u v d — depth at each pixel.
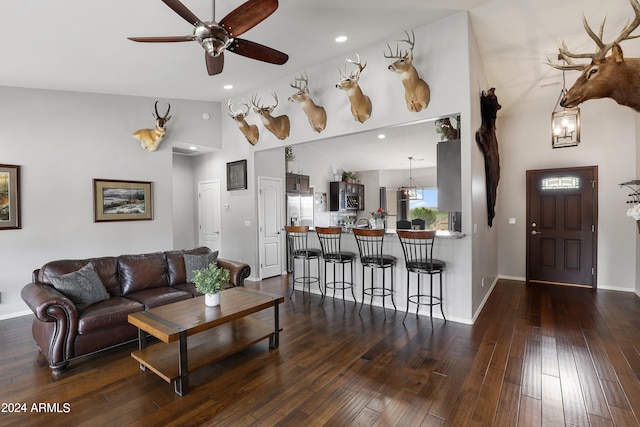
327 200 8.45
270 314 3.96
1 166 3.93
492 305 4.22
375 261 3.95
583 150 5.05
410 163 9.30
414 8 3.36
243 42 2.63
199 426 1.99
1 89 3.95
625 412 2.04
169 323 2.45
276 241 6.25
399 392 2.31
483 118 4.20
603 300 4.35
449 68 3.59
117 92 4.79
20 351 3.05
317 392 2.32
